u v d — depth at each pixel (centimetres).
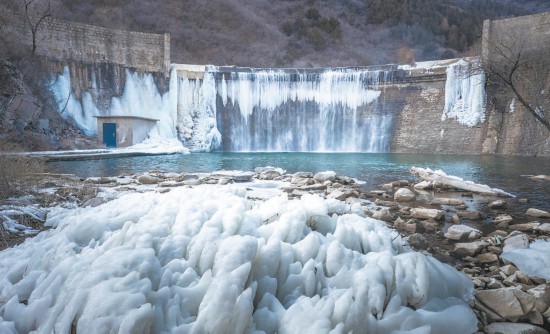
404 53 6569
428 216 847
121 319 265
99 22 5291
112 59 3672
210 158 2783
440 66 3616
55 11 4344
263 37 7062
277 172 1530
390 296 362
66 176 1279
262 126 4022
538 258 537
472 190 1233
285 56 6656
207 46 6316
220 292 283
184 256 376
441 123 3591
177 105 3909
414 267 383
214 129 3841
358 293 323
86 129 3378
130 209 506
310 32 7350
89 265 340
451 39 7612
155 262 337
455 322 345
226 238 358
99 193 952
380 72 3831
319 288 355
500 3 10831
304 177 1446
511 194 1218
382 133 3822
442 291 391
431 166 2169
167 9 6419
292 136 4031
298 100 4034
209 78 3931
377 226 521
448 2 9238
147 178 1229
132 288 293
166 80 3884
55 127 3047
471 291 413
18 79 2794
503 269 515
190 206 469
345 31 7856
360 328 299
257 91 4012
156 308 288
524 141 3117
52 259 385
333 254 387
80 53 3484
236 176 1433
